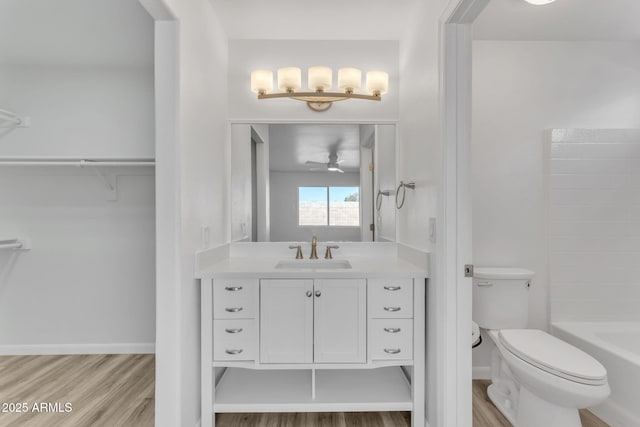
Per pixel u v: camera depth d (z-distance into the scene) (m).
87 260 2.87
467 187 1.64
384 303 1.88
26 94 2.80
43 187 2.85
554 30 2.35
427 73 1.88
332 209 2.60
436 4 1.73
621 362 1.89
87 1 1.89
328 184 2.60
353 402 1.89
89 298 2.87
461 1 1.45
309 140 2.60
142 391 2.24
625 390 1.87
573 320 2.46
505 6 2.06
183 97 1.66
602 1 2.01
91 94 2.82
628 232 2.46
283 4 2.11
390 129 2.59
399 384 2.09
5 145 2.80
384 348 1.89
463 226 1.64
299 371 2.26
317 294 1.88
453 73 1.63
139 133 2.83
